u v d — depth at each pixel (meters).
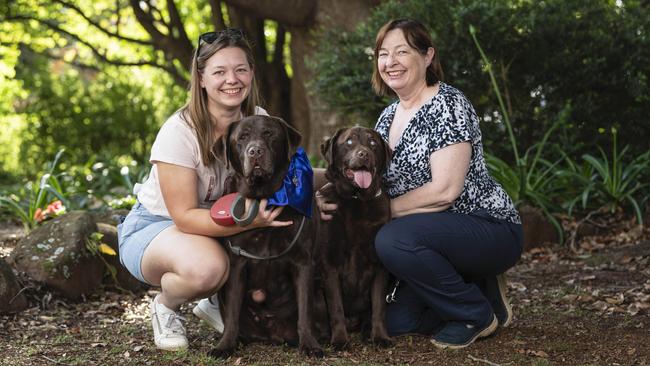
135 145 15.45
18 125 16.27
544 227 6.40
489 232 3.57
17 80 15.75
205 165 3.50
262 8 9.20
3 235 6.47
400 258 3.44
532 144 7.59
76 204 7.25
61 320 4.25
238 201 3.22
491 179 3.76
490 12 6.94
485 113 7.66
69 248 4.75
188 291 3.40
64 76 16.33
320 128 9.73
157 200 3.62
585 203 6.53
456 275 3.51
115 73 16.17
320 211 3.59
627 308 4.26
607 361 3.33
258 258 3.41
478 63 7.29
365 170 3.41
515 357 3.38
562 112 7.11
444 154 3.48
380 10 7.90
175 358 3.41
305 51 9.79
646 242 5.89
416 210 3.58
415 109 3.73
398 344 3.65
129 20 15.50
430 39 3.69
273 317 3.64
